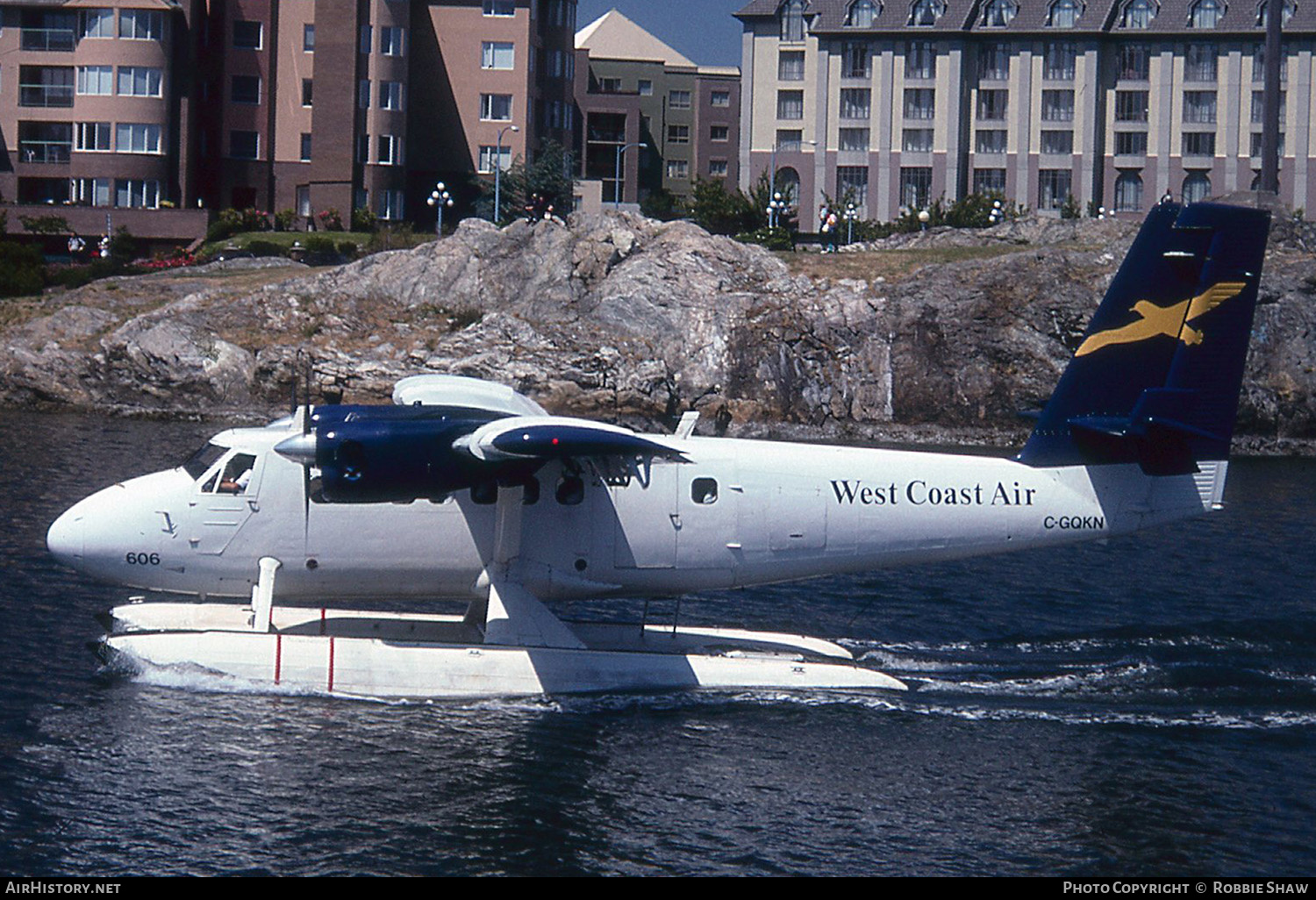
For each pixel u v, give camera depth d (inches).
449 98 6525.6
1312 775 1301.7
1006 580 2112.5
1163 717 1446.9
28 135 6023.6
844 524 1562.5
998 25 7313.0
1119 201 7352.4
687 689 1493.6
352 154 6156.5
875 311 4461.1
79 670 1469.0
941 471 1579.7
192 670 1432.1
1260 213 1546.5
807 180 7583.7
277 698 1414.9
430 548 1509.6
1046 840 1166.3
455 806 1190.3
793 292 4532.5
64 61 5974.4
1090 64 7194.9
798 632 1766.7
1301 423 4288.9
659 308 4461.1
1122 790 1263.5
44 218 5797.2
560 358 4229.8
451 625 1614.2
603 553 1529.3
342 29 6102.4
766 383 4330.7
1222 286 1552.7
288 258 5413.4
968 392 4347.9
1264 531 2613.2
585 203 7037.4
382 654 1446.9
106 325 4382.4
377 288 4603.8
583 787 1239.5
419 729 1354.6
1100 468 1589.6
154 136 5979.3
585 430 1373.0
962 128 7357.3
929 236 5767.7
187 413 4003.4
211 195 6250.0
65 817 1134.4
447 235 5738.2
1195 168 7224.4
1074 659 1643.7
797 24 7559.1
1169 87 7214.6
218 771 1233.4
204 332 4279.0
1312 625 1791.3
